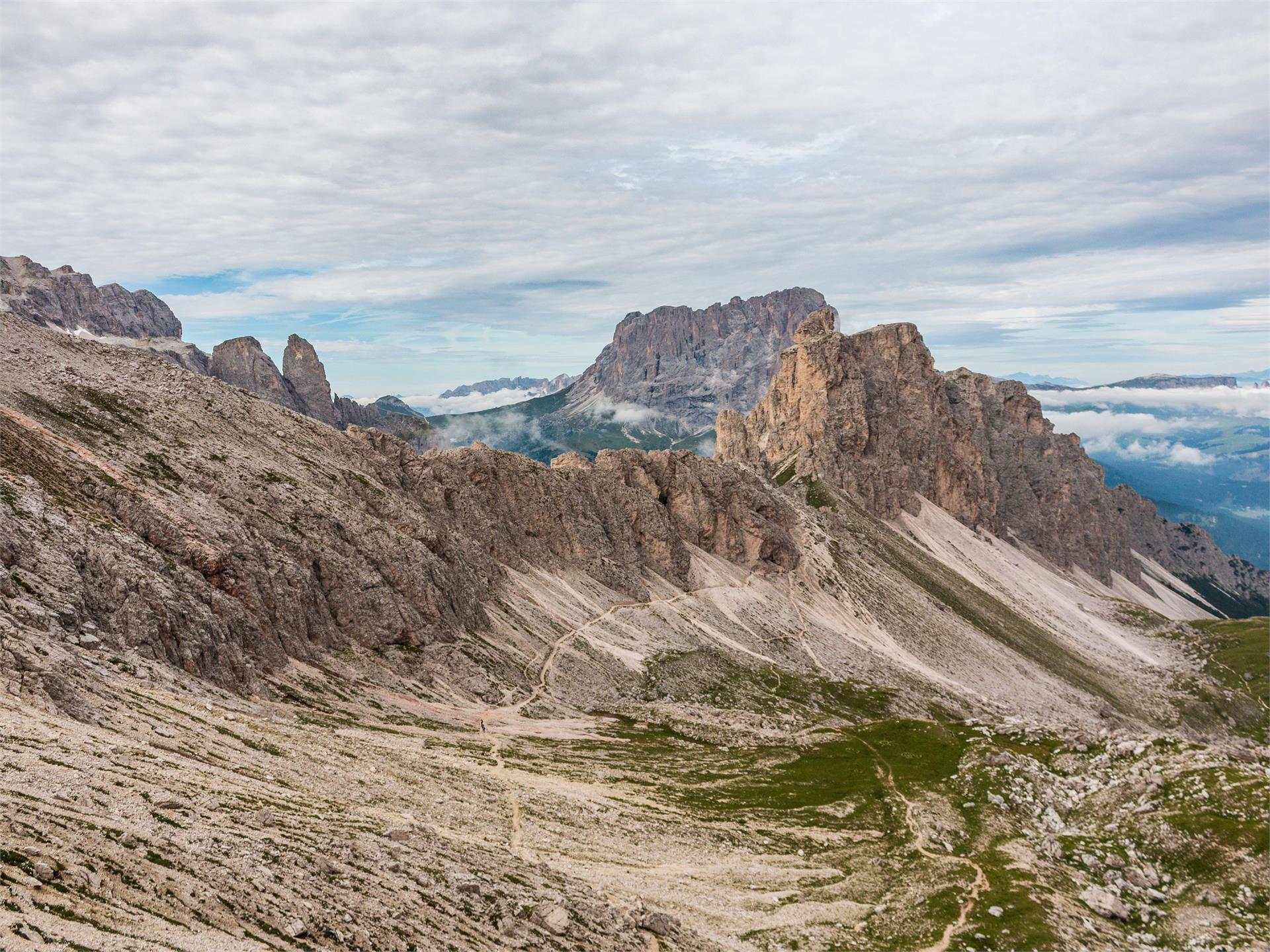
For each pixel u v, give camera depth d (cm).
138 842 5166
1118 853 10669
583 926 6888
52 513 11188
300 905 5284
